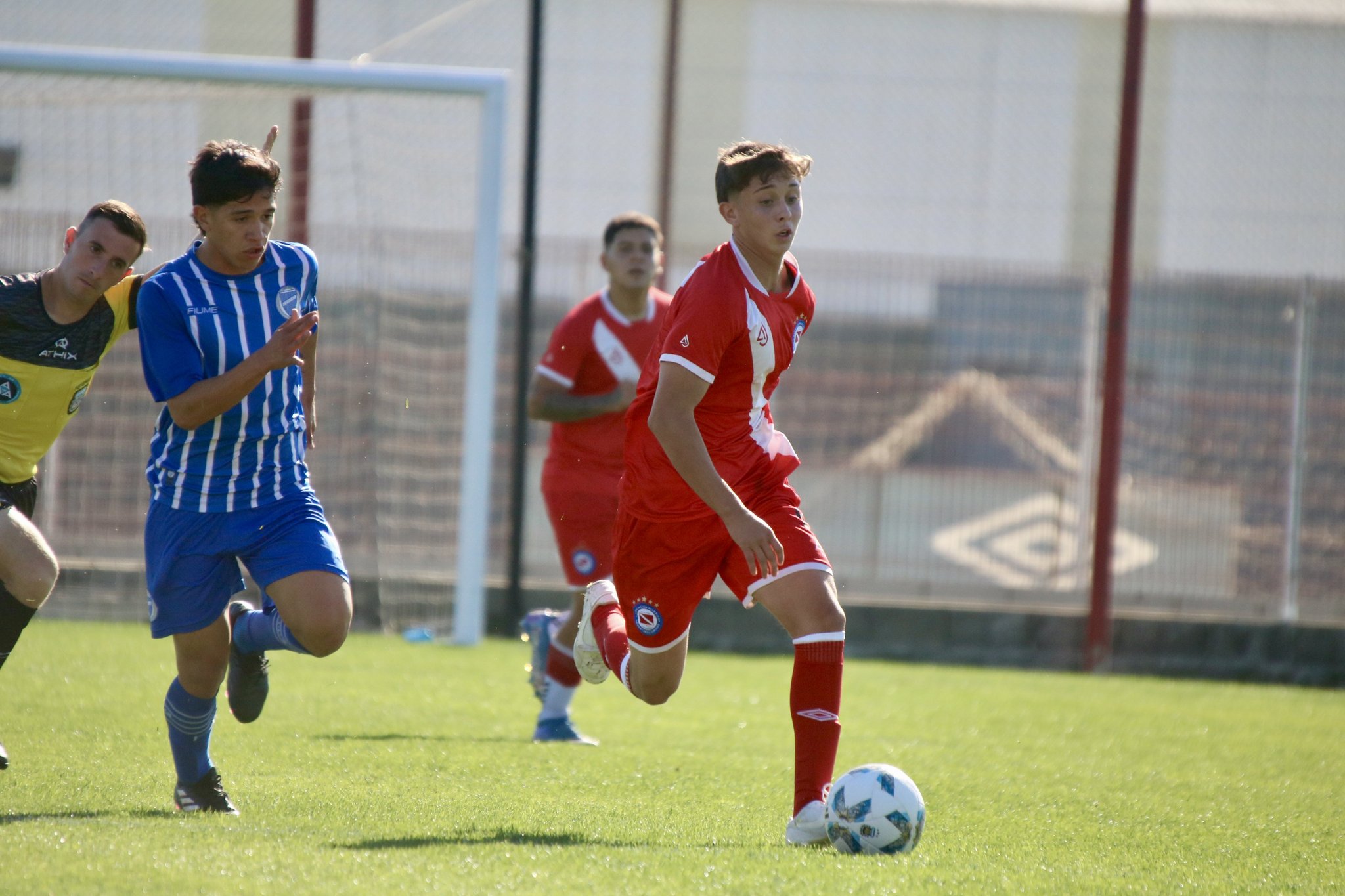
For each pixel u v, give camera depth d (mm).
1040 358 35031
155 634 12195
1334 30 44938
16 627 13977
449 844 10883
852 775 11500
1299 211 45250
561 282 34094
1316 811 15867
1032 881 10328
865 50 47688
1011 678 31516
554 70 44594
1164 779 18062
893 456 35312
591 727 20578
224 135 35594
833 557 35438
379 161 34312
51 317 13172
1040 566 35219
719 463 12406
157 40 39750
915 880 10016
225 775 14422
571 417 20266
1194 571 34969
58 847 9961
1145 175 46531
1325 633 34281
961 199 48156
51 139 34062
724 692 25906
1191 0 45250
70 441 32938
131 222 12859
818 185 47781
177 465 12055
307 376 13711
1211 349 34719
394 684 24047
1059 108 48031
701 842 11781
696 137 45719
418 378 34125
